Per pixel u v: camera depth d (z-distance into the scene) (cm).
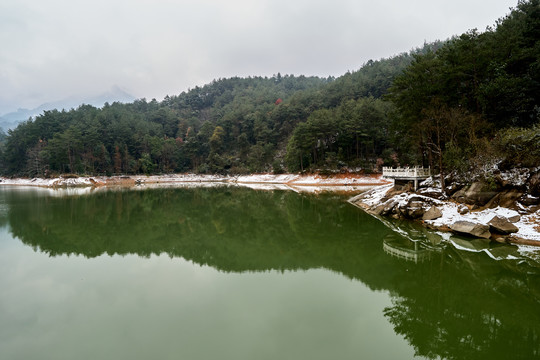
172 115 14575
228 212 3219
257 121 11244
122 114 12900
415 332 886
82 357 762
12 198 4603
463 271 1343
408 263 1477
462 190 2188
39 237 2112
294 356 762
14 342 831
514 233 1691
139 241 2023
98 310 1024
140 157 10931
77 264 1543
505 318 959
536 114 2411
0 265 1517
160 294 1166
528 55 2264
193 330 897
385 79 10556
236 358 750
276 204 3753
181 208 3556
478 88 2375
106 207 3616
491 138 2250
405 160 5909
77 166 8931
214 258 1645
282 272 1409
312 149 7519
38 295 1155
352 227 2280
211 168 10788
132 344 816
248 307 1045
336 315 986
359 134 6562
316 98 11194
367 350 791
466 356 768
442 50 2697
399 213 2447
